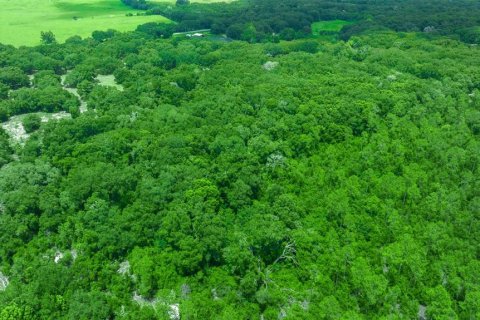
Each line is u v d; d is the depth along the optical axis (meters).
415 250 96.44
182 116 144.00
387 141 134.50
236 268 93.62
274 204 106.88
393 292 88.06
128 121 143.38
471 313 85.31
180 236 96.81
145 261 91.75
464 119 150.88
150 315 83.12
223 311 83.88
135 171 115.44
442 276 94.94
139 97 163.00
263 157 126.25
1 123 158.25
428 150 133.62
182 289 91.38
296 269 95.31
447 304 85.19
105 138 128.38
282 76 181.88
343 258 94.31
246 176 114.50
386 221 106.56
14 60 199.62
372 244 101.81
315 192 114.75
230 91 164.38
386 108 153.62
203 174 113.44
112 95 162.62
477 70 185.50
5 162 126.81
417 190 114.19
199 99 161.38
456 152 129.50
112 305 85.94
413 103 159.12
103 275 92.25
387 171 123.50
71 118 157.88
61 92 171.38
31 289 86.12
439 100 160.50
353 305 88.62
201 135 130.62
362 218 105.88
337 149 134.12
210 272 93.75
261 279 92.88
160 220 101.44
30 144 132.38
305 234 98.69
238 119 142.50
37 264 93.88
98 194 108.56
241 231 100.69
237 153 123.06
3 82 181.75
